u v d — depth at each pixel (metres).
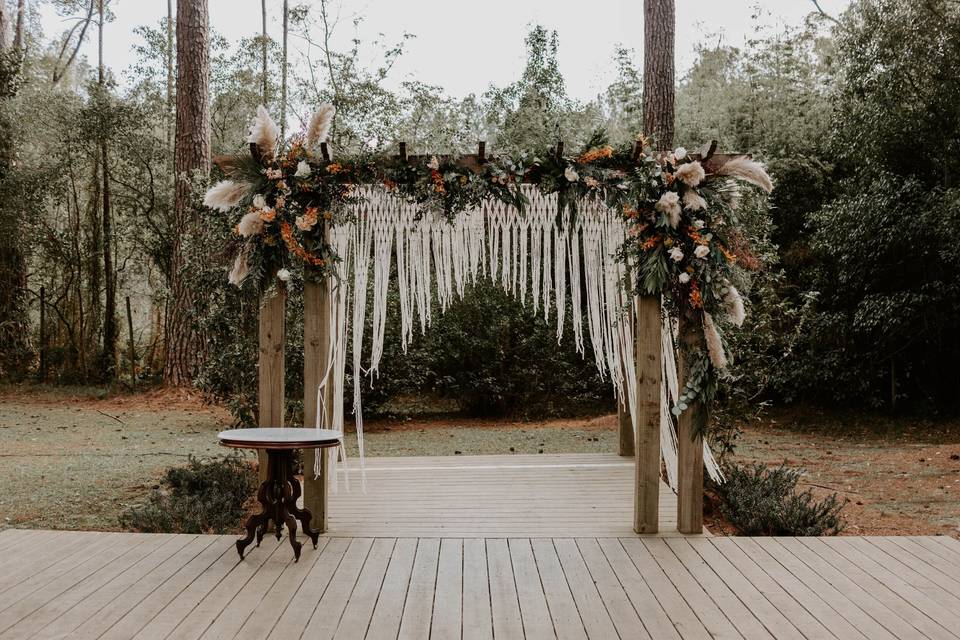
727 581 3.44
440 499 5.12
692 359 4.18
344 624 2.92
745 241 4.50
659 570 3.60
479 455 7.50
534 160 4.21
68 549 3.93
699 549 3.95
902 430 9.55
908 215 8.95
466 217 4.72
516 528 4.38
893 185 9.18
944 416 9.97
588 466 6.32
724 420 5.52
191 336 12.05
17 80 14.25
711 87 13.75
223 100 15.74
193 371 12.06
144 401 11.80
